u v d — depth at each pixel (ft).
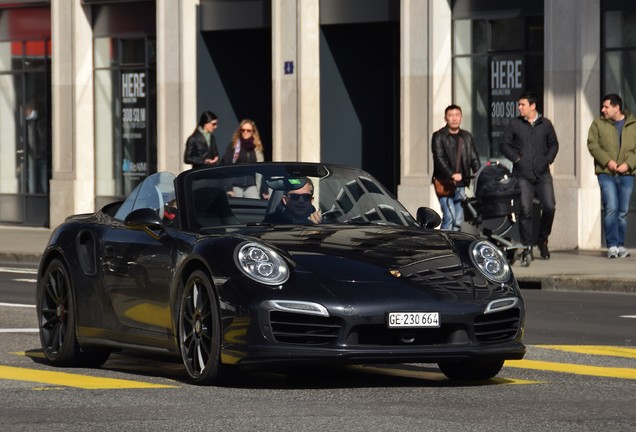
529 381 58.59
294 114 154.51
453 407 51.08
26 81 181.06
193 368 57.31
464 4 142.92
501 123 141.18
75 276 64.49
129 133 172.14
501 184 112.78
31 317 85.81
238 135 132.57
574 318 85.81
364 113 155.84
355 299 53.98
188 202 61.16
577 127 133.08
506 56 140.26
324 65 154.40
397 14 148.36
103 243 63.36
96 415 49.62
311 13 153.48
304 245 56.85
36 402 52.75
